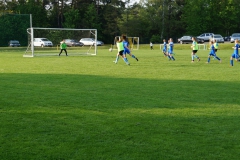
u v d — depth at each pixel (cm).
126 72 1700
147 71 1748
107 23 7481
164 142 607
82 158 538
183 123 727
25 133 660
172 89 1170
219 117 779
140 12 7206
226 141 612
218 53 3706
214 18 7138
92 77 1495
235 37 5712
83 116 786
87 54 3500
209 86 1241
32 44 3073
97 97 1017
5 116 787
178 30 7694
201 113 816
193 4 7031
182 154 553
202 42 5925
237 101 961
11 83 1313
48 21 7775
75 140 619
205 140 617
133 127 697
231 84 1291
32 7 7112
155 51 4466
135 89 1168
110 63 2267
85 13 7588
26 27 5506
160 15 7188
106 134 653
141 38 7338
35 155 550
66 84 1285
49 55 3281
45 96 1034
